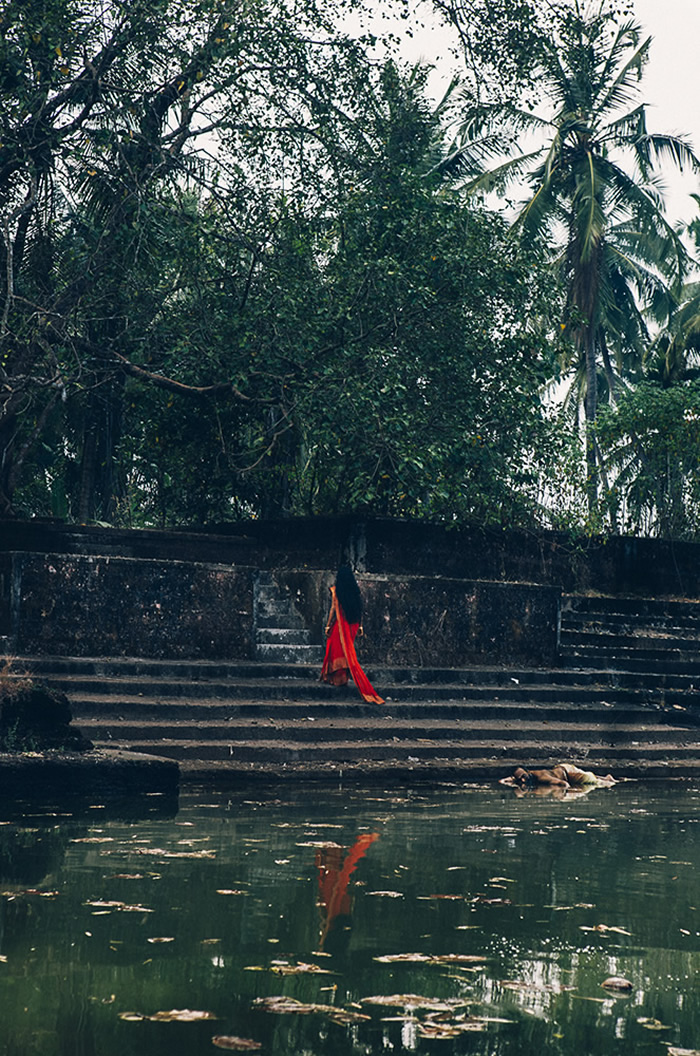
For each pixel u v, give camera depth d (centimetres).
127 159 1442
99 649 1181
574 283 2683
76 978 372
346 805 820
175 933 431
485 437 1638
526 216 2717
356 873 565
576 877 578
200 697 1104
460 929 456
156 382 1566
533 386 1653
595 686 1412
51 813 729
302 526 1697
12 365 1528
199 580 1248
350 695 1187
